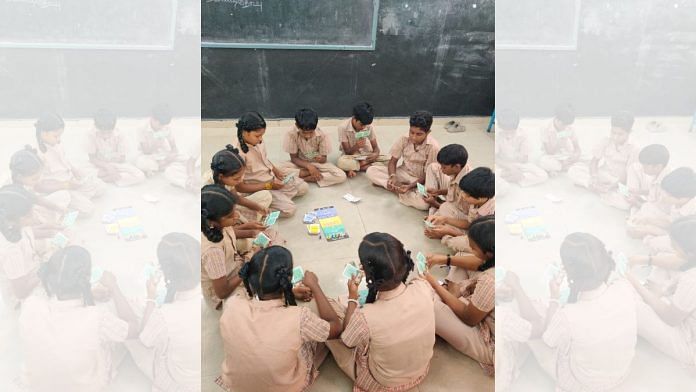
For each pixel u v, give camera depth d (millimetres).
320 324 1398
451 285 1898
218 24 3346
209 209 1602
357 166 2900
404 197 2600
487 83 3926
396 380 1449
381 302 1426
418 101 3916
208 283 1780
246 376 1322
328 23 3482
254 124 2291
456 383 1575
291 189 2568
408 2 3508
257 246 2041
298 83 3668
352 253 2184
